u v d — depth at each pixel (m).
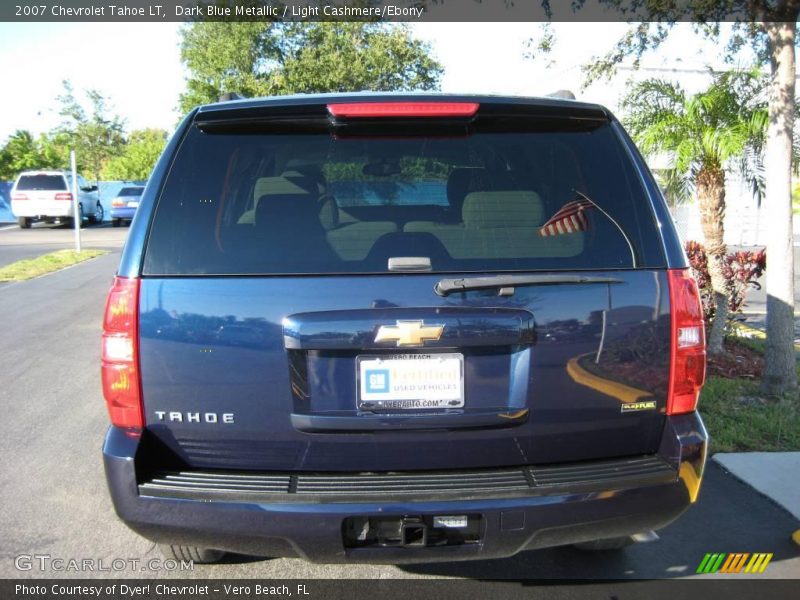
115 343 2.62
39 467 4.72
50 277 13.34
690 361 2.75
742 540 3.81
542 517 2.61
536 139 2.95
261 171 2.98
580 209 2.84
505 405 2.67
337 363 2.62
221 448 2.67
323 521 2.55
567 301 2.67
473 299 2.62
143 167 47.69
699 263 7.91
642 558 3.62
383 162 2.92
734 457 4.83
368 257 2.70
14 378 6.80
